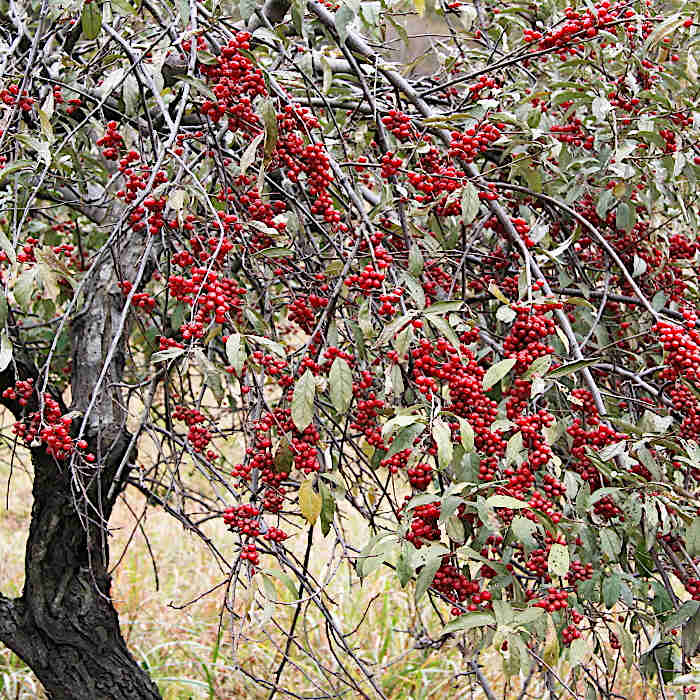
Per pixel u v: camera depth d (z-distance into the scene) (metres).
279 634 4.14
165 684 3.77
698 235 2.41
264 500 1.50
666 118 2.06
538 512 1.36
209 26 1.68
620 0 2.17
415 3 2.11
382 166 1.75
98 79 2.36
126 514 5.83
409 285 1.54
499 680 3.72
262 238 1.90
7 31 2.07
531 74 2.33
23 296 1.48
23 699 3.65
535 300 1.60
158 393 3.39
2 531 5.58
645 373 1.92
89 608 2.51
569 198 2.12
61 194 2.69
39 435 1.71
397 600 4.41
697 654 1.66
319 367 1.47
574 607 1.54
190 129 2.18
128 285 1.71
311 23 2.43
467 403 1.50
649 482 1.49
